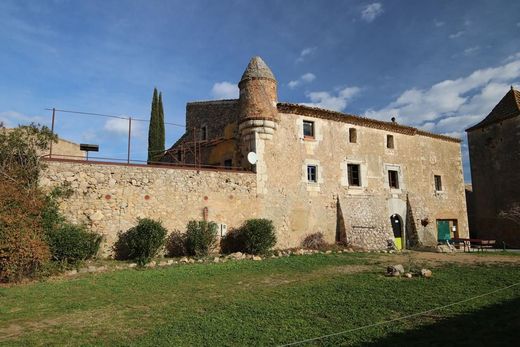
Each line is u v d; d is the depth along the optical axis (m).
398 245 22.12
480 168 26.56
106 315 7.10
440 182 25.36
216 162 20.52
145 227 13.12
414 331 5.98
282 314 6.96
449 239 23.30
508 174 24.62
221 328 6.21
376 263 13.41
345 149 20.64
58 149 22.70
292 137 18.64
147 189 14.50
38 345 5.63
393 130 23.12
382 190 21.80
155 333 6.04
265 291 8.89
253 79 17.80
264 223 15.62
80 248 11.57
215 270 11.73
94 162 13.68
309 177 19.12
